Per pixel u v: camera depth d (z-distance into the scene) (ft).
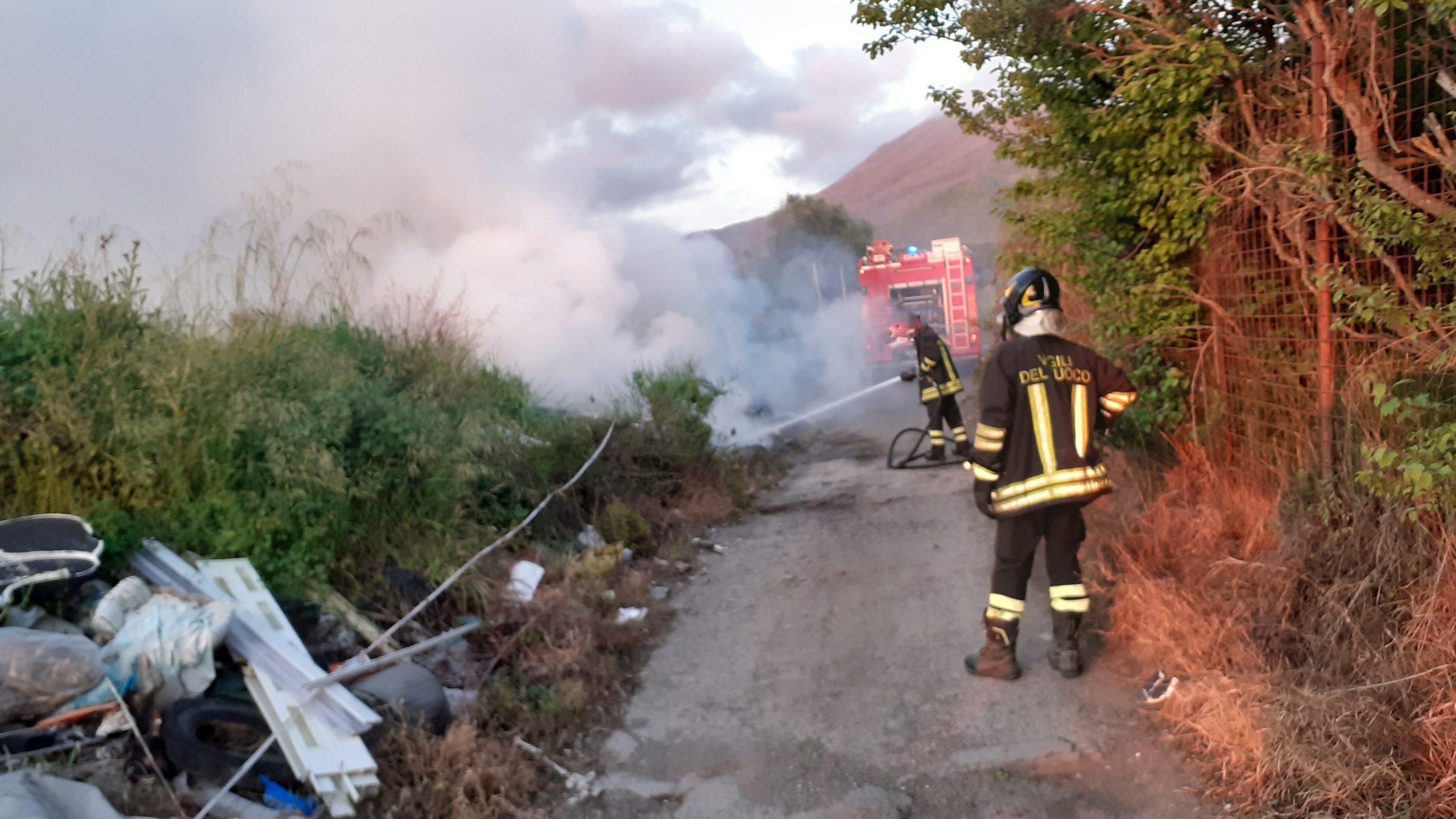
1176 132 17.71
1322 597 12.80
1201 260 19.44
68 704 10.62
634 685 15.51
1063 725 12.57
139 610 12.02
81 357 16.30
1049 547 13.84
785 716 13.92
